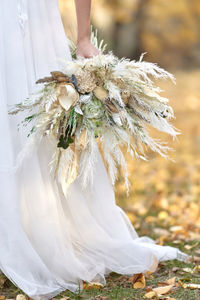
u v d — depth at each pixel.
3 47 2.94
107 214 3.23
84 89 2.81
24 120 2.86
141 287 3.04
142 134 2.89
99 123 2.81
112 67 2.82
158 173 6.86
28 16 3.00
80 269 3.06
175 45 17.00
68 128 2.84
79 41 3.03
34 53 3.02
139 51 15.13
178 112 11.91
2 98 2.90
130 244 3.21
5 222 2.89
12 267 2.90
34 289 2.88
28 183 2.98
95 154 2.93
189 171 6.95
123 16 14.10
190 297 2.89
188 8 16.16
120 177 3.17
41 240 3.00
